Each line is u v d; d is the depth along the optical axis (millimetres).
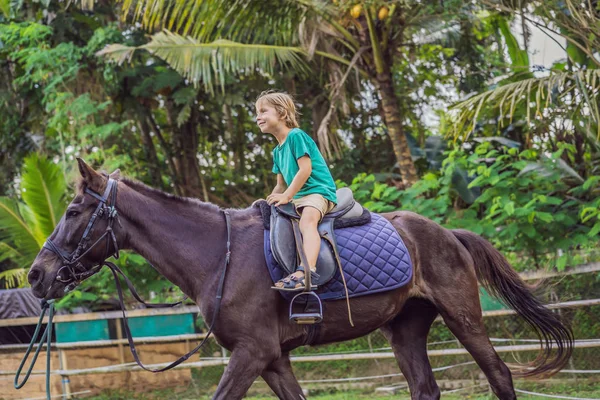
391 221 4738
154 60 14000
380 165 14273
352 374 9117
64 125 12781
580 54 9812
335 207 4488
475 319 4672
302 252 4113
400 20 10344
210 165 16062
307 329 4316
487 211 8414
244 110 15531
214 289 4141
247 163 15906
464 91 13969
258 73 13984
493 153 8461
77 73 13102
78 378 9250
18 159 15031
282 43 12047
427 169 12500
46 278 4164
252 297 4113
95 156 12625
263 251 4230
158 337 8938
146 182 14859
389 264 4406
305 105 14117
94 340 9273
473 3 10156
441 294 4633
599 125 7617
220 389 3990
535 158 8734
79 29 13914
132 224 4293
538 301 4984
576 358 7617
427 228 4738
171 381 9586
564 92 7777
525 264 8148
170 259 4254
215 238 4277
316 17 10523
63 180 10867
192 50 10289
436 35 11859
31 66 12469
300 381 8938
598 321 7547
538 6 8258
